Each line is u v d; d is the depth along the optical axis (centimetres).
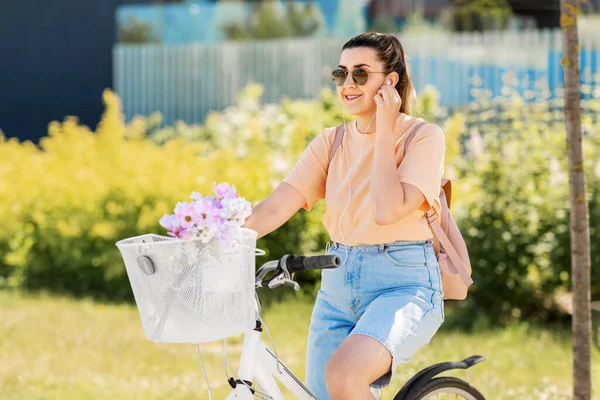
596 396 628
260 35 2294
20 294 979
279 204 431
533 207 902
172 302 336
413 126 406
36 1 1914
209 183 1017
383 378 373
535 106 1039
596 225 880
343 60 414
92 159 1124
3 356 747
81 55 1909
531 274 898
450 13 1866
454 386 418
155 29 2159
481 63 1395
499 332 845
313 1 2341
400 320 379
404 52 425
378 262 398
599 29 1294
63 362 730
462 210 920
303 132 1052
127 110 1756
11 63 1930
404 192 388
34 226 1034
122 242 345
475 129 1036
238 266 343
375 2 2139
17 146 1216
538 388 662
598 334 796
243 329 349
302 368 710
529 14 1733
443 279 417
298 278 997
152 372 709
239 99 1335
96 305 944
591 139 940
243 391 369
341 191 413
